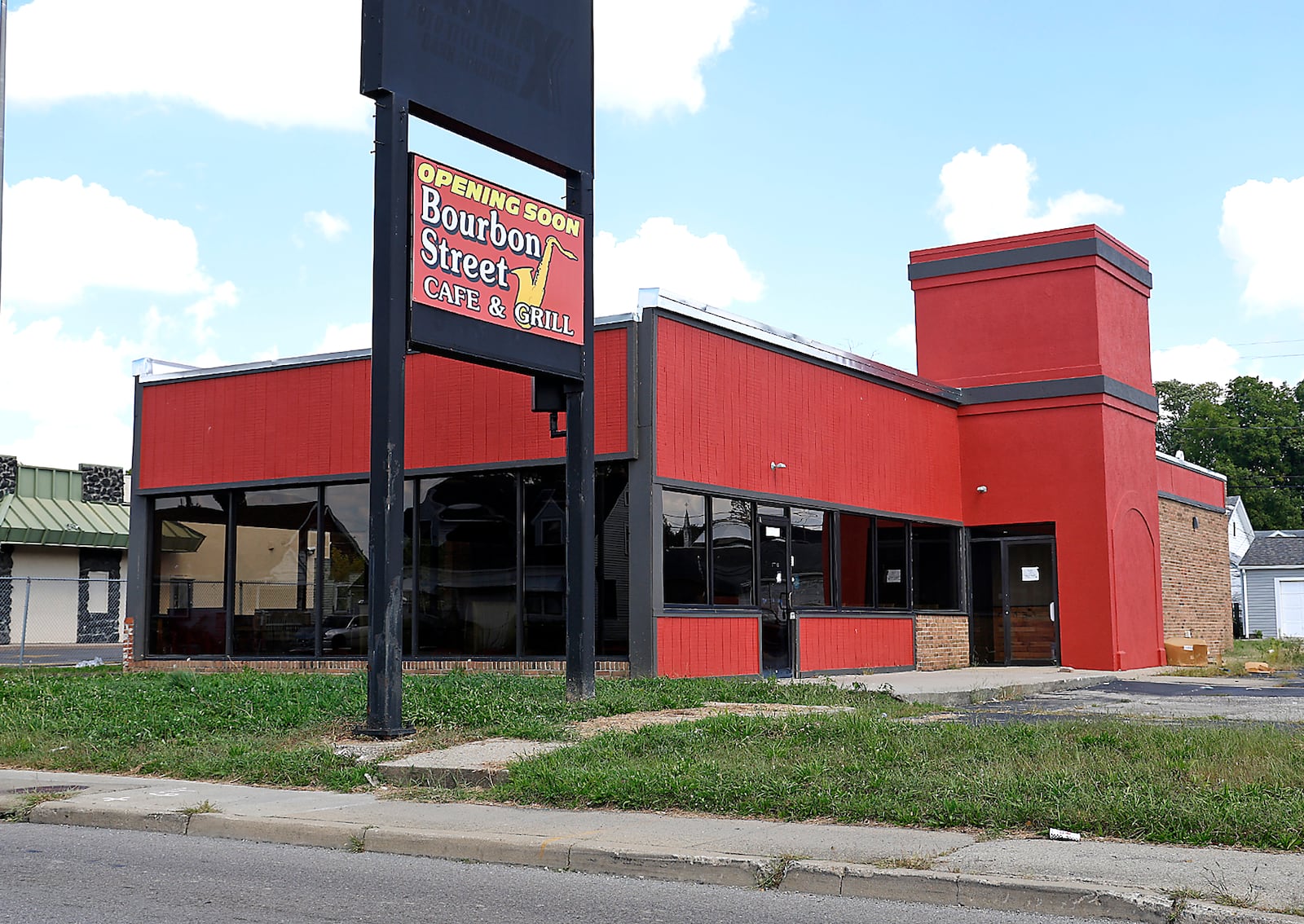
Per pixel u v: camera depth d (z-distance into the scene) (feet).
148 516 76.89
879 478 78.07
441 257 44.39
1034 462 85.81
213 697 51.03
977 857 24.34
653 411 59.93
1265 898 20.81
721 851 25.39
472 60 46.52
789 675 67.62
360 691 50.85
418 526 66.64
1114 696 63.00
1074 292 85.76
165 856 27.71
